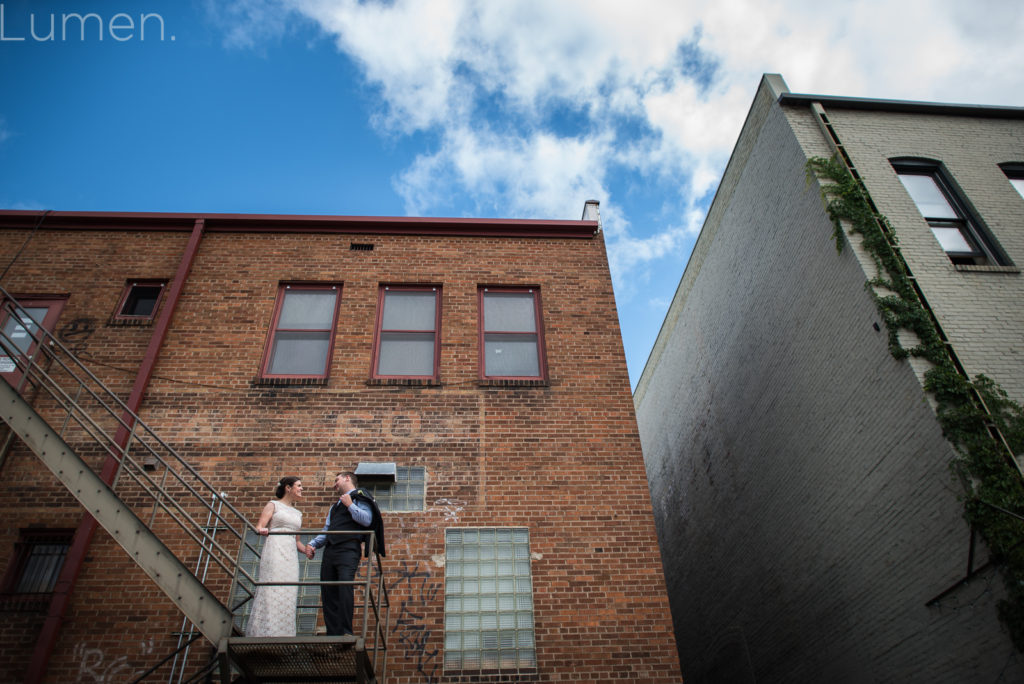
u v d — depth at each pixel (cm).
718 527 1397
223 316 1037
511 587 835
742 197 1286
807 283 1041
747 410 1249
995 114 1155
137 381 942
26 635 768
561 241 1167
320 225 1146
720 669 1390
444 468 912
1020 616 652
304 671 646
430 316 1077
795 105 1138
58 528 839
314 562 839
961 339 844
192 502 862
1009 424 757
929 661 785
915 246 940
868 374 888
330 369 991
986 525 689
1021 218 1011
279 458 905
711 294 1441
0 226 1129
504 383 989
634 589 835
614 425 962
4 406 695
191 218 1139
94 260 1098
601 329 1059
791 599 1095
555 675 777
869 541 888
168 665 752
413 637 792
